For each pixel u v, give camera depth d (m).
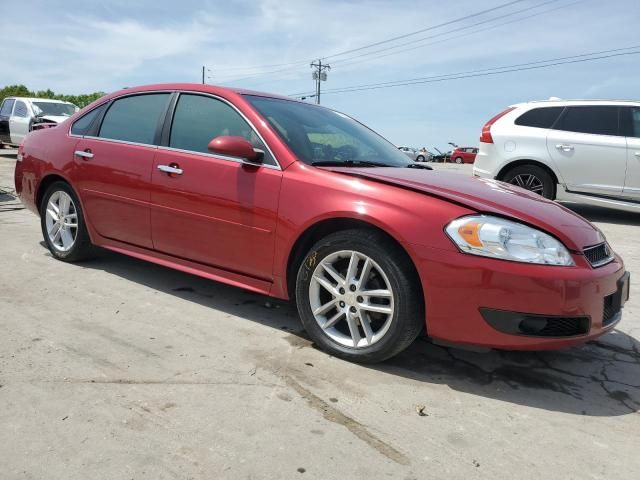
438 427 2.28
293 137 3.28
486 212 2.58
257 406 2.35
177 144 3.57
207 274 3.42
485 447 2.15
